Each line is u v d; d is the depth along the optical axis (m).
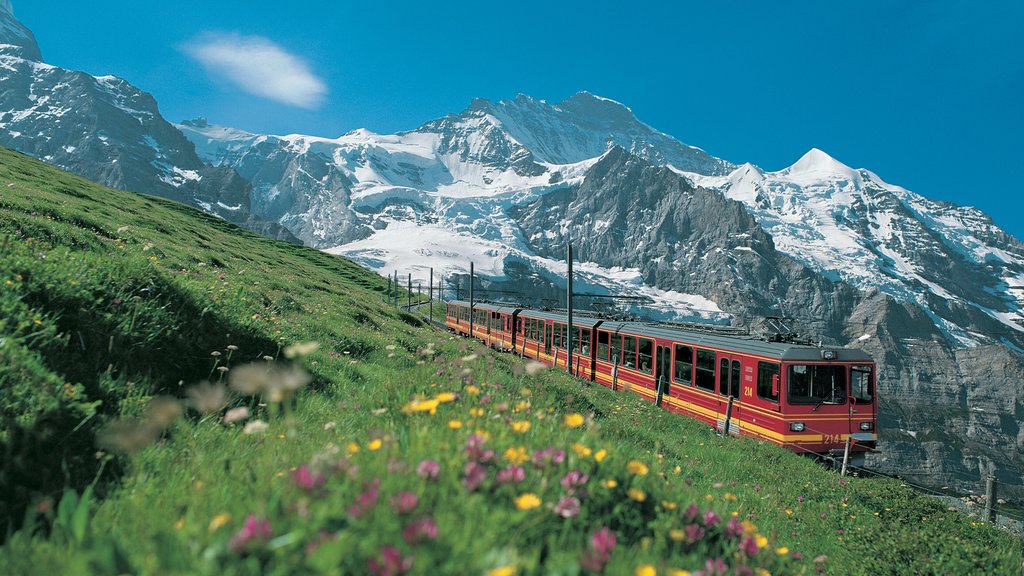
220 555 1.41
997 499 11.07
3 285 5.99
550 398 5.84
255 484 2.52
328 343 13.38
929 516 9.62
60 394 4.61
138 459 4.05
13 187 24.17
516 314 43.47
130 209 41.59
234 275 20.56
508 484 2.40
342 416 6.31
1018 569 6.76
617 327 29.00
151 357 6.89
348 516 1.74
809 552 7.41
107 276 7.83
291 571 1.41
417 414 3.89
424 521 1.66
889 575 6.76
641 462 3.48
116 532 2.06
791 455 16.39
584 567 1.83
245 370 2.27
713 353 21.98
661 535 2.60
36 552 1.94
